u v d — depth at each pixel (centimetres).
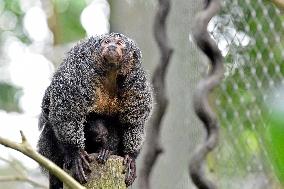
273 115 486
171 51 463
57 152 556
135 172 538
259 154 541
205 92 456
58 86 541
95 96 543
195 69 542
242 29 553
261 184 538
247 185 544
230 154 549
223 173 548
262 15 553
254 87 549
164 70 463
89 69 541
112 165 525
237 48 552
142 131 549
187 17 543
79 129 539
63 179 475
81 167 528
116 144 550
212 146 455
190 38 543
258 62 552
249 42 553
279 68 550
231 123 550
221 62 457
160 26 463
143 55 554
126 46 543
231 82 550
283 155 486
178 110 544
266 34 553
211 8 457
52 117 541
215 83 456
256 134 544
